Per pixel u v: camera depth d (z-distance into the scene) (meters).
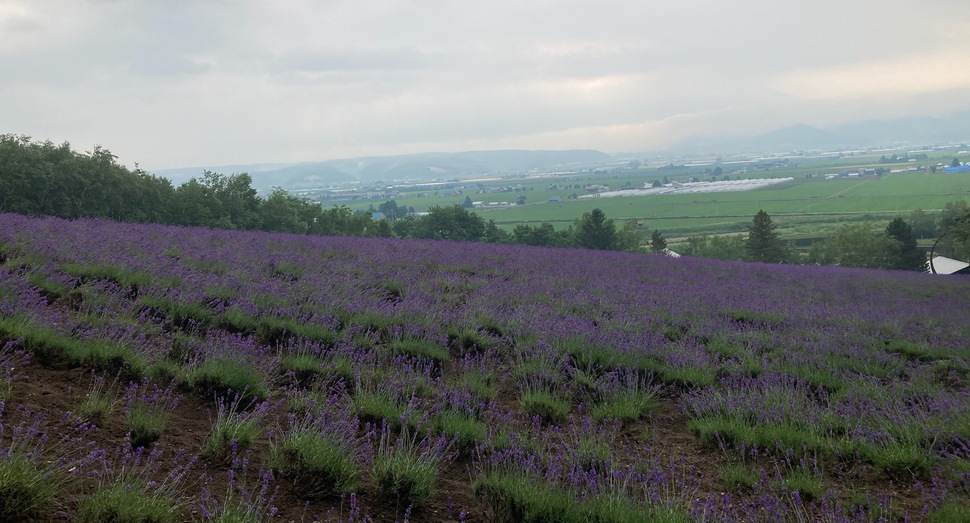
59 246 10.48
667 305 14.77
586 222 95.06
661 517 4.50
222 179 61.88
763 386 8.34
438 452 5.56
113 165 49.47
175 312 8.06
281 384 6.83
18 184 42.38
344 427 5.24
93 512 3.47
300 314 9.24
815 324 13.95
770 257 96.31
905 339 12.72
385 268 15.03
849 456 6.55
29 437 3.80
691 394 8.31
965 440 6.64
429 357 8.48
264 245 16.67
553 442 6.47
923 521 5.14
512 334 10.30
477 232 92.44
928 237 163.12
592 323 11.66
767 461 6.50
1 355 5.39
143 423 4.71
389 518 4.45
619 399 7.99
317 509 4.34
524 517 4.46
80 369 5.81
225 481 4.39
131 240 12.74
